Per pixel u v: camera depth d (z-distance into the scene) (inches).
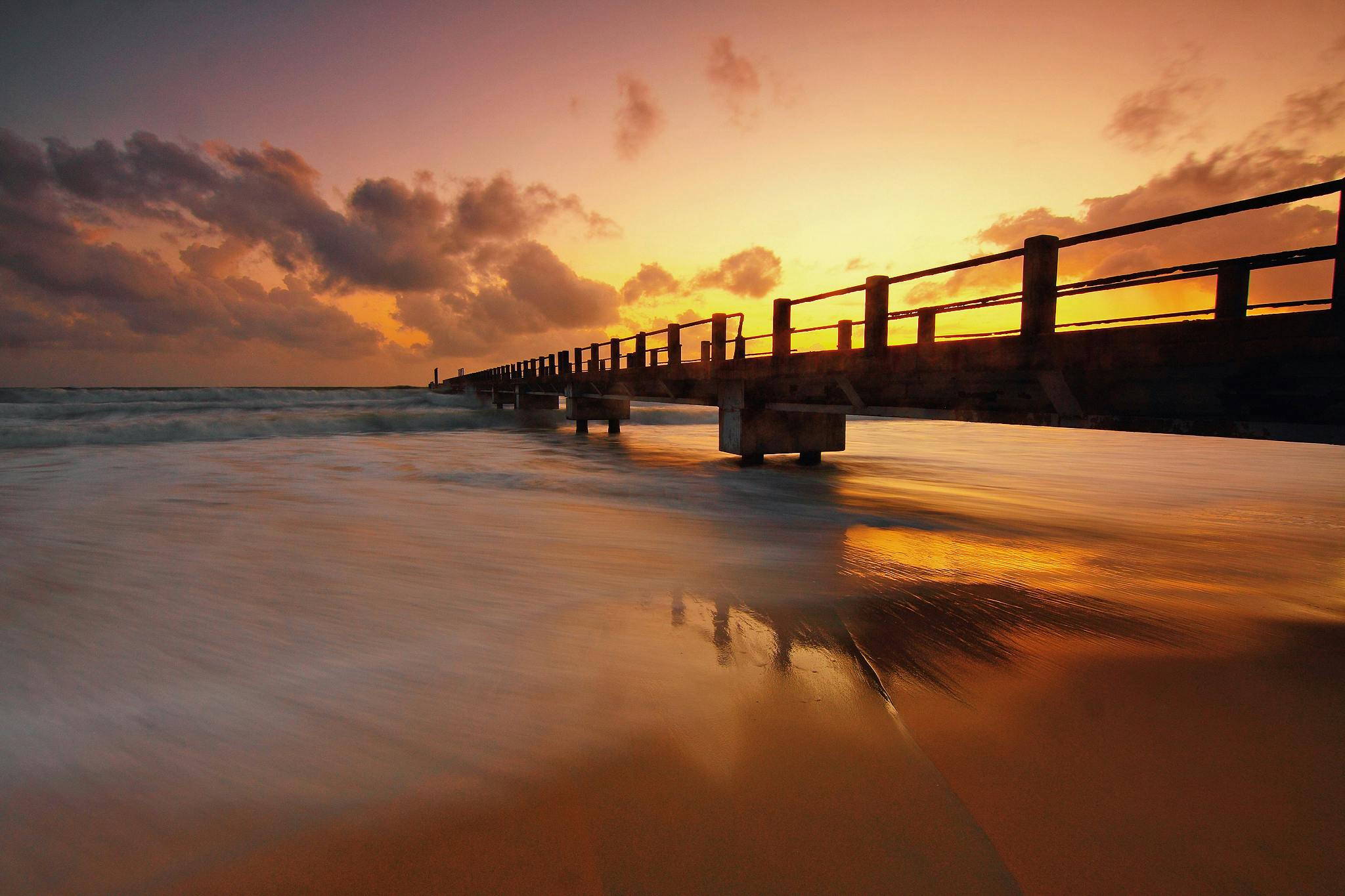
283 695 125.3
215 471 499.2
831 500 373.7
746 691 127.0
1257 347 163.8
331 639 153.9
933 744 107.1
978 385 265.6
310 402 1692.9
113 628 160.9
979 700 123.4
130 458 585.6
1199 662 143.4
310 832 85.8
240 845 83.4
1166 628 165.2
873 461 575.8
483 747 106.6
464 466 538.0
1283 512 347.9
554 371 987.9
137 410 1227.9
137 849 82.9
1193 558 245.9
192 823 87.9
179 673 135.3
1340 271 146.8
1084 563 237.1
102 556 231.5
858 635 158.7
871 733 110.7
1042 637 158.4
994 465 554.3
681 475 476.7
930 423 1290.6
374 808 90.9
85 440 759.1
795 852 80.6
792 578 211.0
